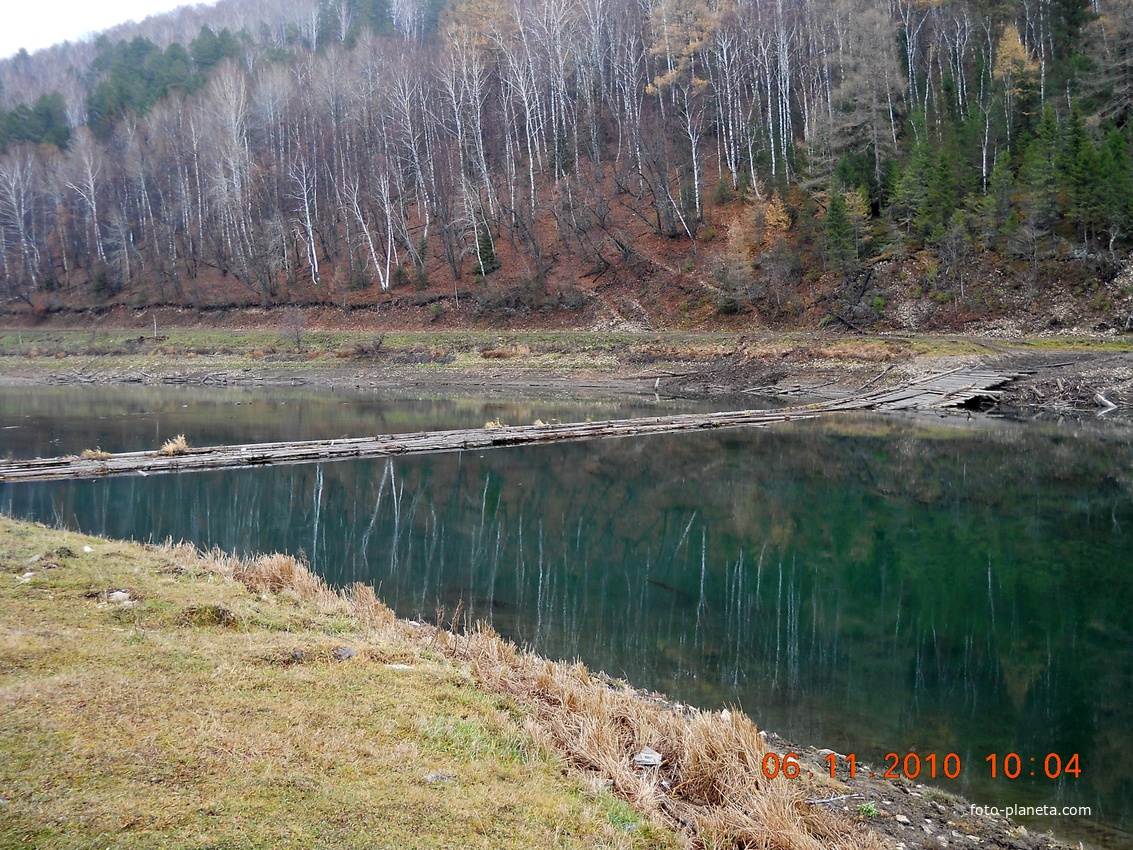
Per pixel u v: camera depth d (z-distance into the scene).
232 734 5.62
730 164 67.56
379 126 80.50
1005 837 6.56
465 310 64.19
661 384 47.72
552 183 75.12
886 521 19.78
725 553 17.00
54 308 78.31
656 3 80.56
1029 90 60.16
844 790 7.17
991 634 12.23
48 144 96.94
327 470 24.98
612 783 6.12
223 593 9.55
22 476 22.73
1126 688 10.12
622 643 11.39
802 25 76.50
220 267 78.62
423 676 7.43
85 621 7.73
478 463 26.38
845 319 50.56
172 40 128.00
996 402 37.25
